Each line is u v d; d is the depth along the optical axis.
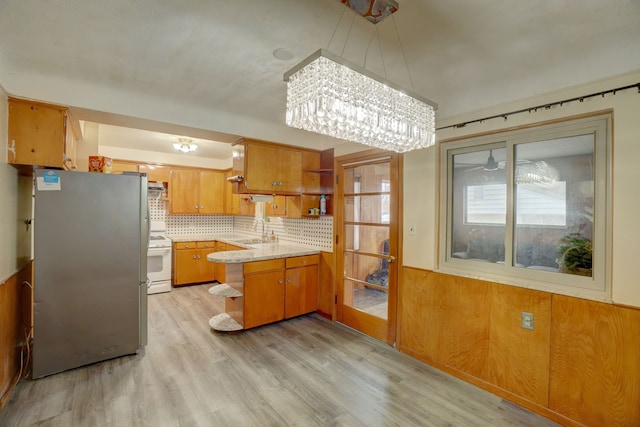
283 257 3.58
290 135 3.48
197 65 1.96
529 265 2.17
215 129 2.88
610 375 1.77
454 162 2.60
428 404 2.13
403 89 1.50
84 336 2.54
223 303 4.32
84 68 2.01
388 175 3.10
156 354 2.79
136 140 4.22
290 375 2.47
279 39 1.65
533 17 1.43
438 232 2.67
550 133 2.04
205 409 2.04
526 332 2.11
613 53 1.69
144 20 1.49
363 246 3.39
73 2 1.36
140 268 2.80
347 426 1.90
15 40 1.68
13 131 2.09
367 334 3.29
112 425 1.87
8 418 1.91
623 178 1.72
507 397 2.19
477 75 2.07
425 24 1.49
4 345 2.09
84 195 2.53
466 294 2.43
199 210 5.54
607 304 1.78
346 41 1.66
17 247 2.38
